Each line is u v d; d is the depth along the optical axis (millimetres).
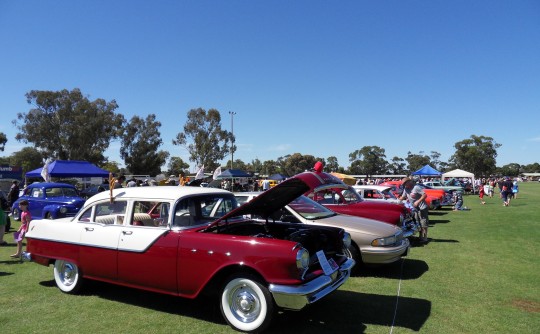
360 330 4039
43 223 5645
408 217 8492
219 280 4340
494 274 6297
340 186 4699
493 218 14445
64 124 48000
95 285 5602
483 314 4500
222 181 29484
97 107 50219
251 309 4016
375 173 109438
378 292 5379
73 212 12117
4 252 8352
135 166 58000
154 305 4891
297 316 4449
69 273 5406
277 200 4754
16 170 33344
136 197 4906
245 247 3990
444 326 4145
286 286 3752
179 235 4398
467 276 6199
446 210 18438
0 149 66625
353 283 5820
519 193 35062
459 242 9305
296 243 3887
